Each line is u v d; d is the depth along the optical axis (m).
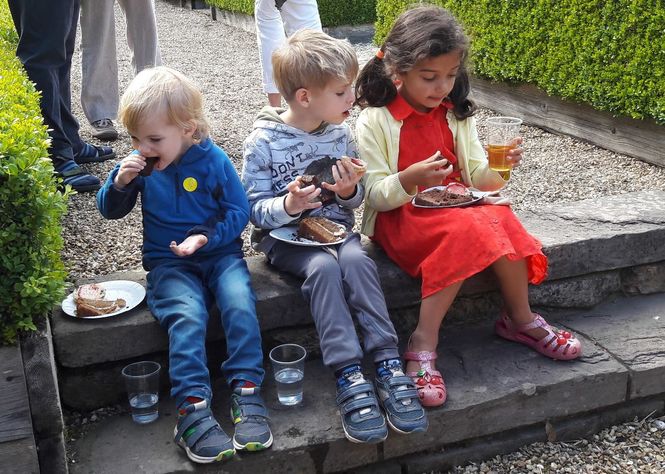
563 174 4.55
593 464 2.72
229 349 2.57
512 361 2.90
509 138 2.79
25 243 2.36
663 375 2.89
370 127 2.98
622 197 3.70
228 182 2.78
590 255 3.21
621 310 3.29
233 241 2.84
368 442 2.45
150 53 5.23
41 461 2.33
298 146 2.87
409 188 2.80
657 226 3.31
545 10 5.16
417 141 3.00
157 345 2.71
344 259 2.70
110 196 2.65
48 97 4.06
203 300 2.65
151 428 2.61
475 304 3.18
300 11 5.00
